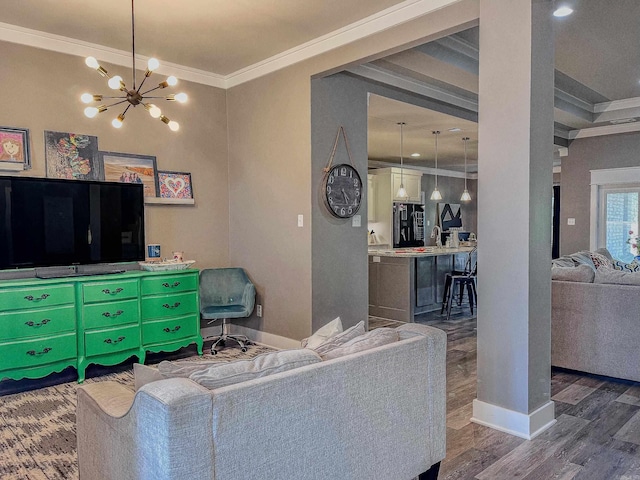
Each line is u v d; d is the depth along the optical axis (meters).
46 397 3.34
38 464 2.37
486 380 2.87
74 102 4.06
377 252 6.39
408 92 4.99
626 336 3.58
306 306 4.25
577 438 2.69
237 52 4.30
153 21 3.62
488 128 2.81
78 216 3.91
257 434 1.41
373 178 9.73
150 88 4.48
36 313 3.43
